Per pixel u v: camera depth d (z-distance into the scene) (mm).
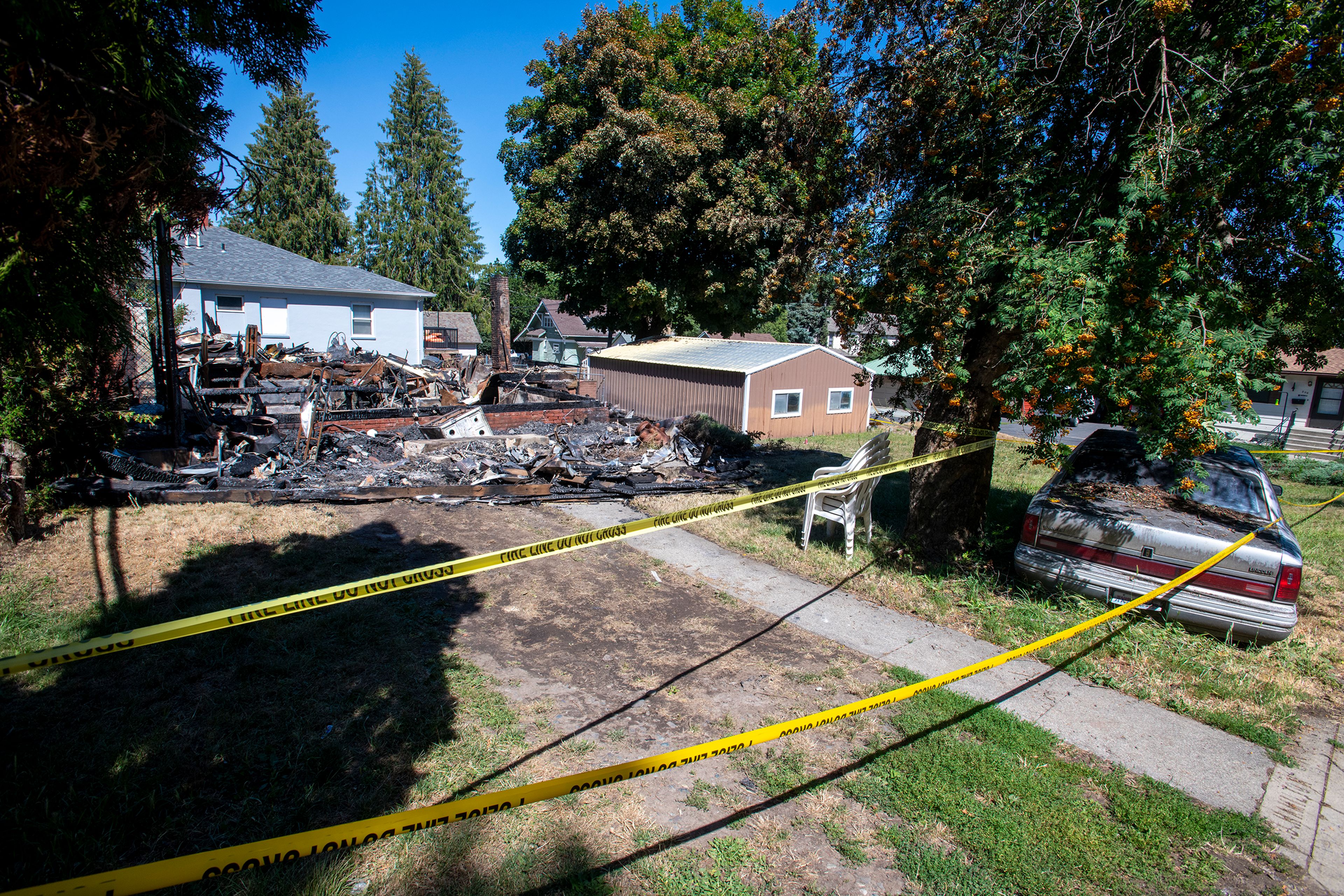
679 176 21188
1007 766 3623
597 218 21828
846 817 3223
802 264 7199
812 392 17219
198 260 21516
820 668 4711
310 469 10125
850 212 6645
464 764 3443
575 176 21875
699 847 2982
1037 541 6004
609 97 21078
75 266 2518
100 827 2887
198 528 7016
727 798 3320
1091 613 5590
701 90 23516
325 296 23312
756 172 7637
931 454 7039
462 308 56938
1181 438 4512
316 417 11547
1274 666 4969
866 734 3918
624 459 11953
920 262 5707
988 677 4727
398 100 57188
